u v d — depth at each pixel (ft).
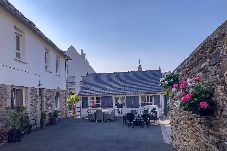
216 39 15.25
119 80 110.32
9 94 44.91
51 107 70.49
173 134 35.29
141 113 68.85
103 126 64.49
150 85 104.12
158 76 108.78
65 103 87.04
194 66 20.85
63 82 84.74
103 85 108.47
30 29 54.19
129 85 106.22
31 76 55.93
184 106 17.21
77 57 140.46
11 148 37.06
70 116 98.89
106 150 35.19
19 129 43.01
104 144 39.68
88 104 104.42
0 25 42.22
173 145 35.65
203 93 16.02
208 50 16.78
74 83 128.36
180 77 27.81
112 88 106.01
